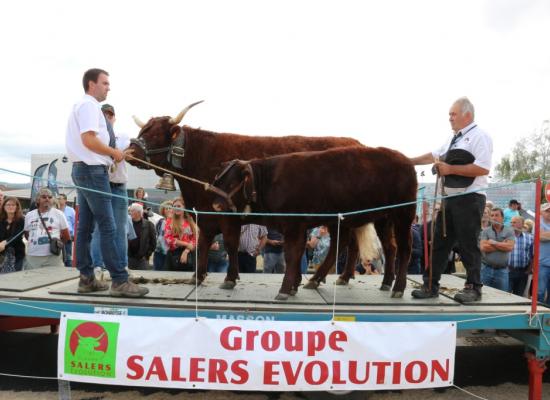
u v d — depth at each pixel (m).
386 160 4.29
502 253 6.22
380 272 7.13
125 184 4.70
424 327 3.36
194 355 3.27
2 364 4.81
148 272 5.32
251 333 3.28
